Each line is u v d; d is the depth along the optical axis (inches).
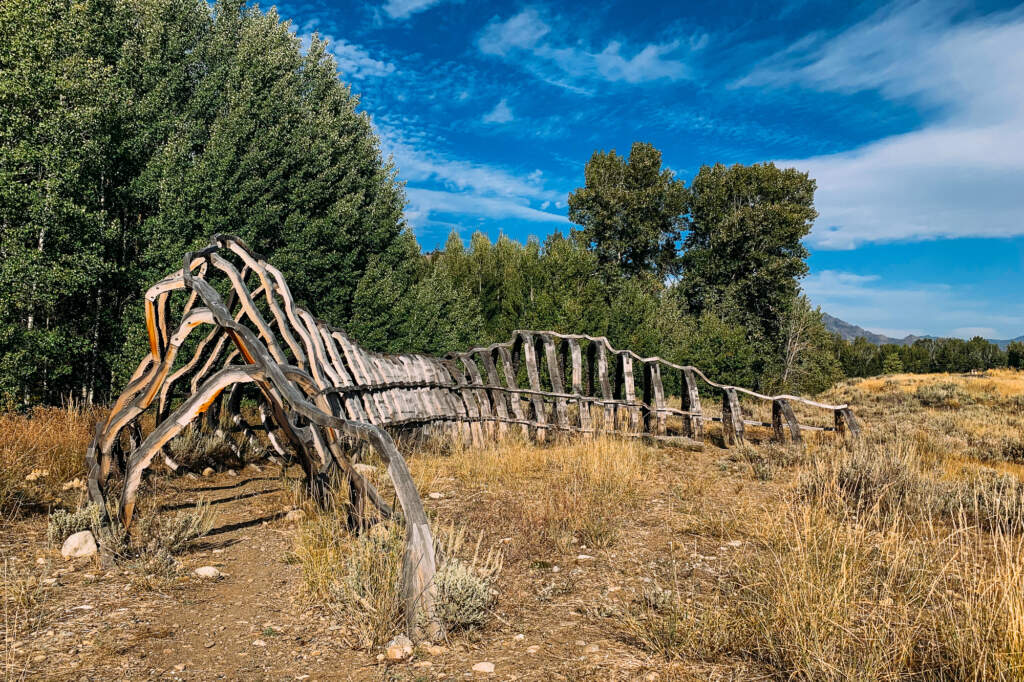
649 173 2027.6
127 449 323.9
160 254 728.3
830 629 123.5
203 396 198.8
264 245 860.0
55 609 152.3
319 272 985.5
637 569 189.5
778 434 454.6
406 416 390.3
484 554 201.6
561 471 340.2
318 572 169.3
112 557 185.0
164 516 235.6
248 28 1011.9
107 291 791.7
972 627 117.9
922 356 4498.0
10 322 644.1
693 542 215.9
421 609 139.1
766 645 127.1
